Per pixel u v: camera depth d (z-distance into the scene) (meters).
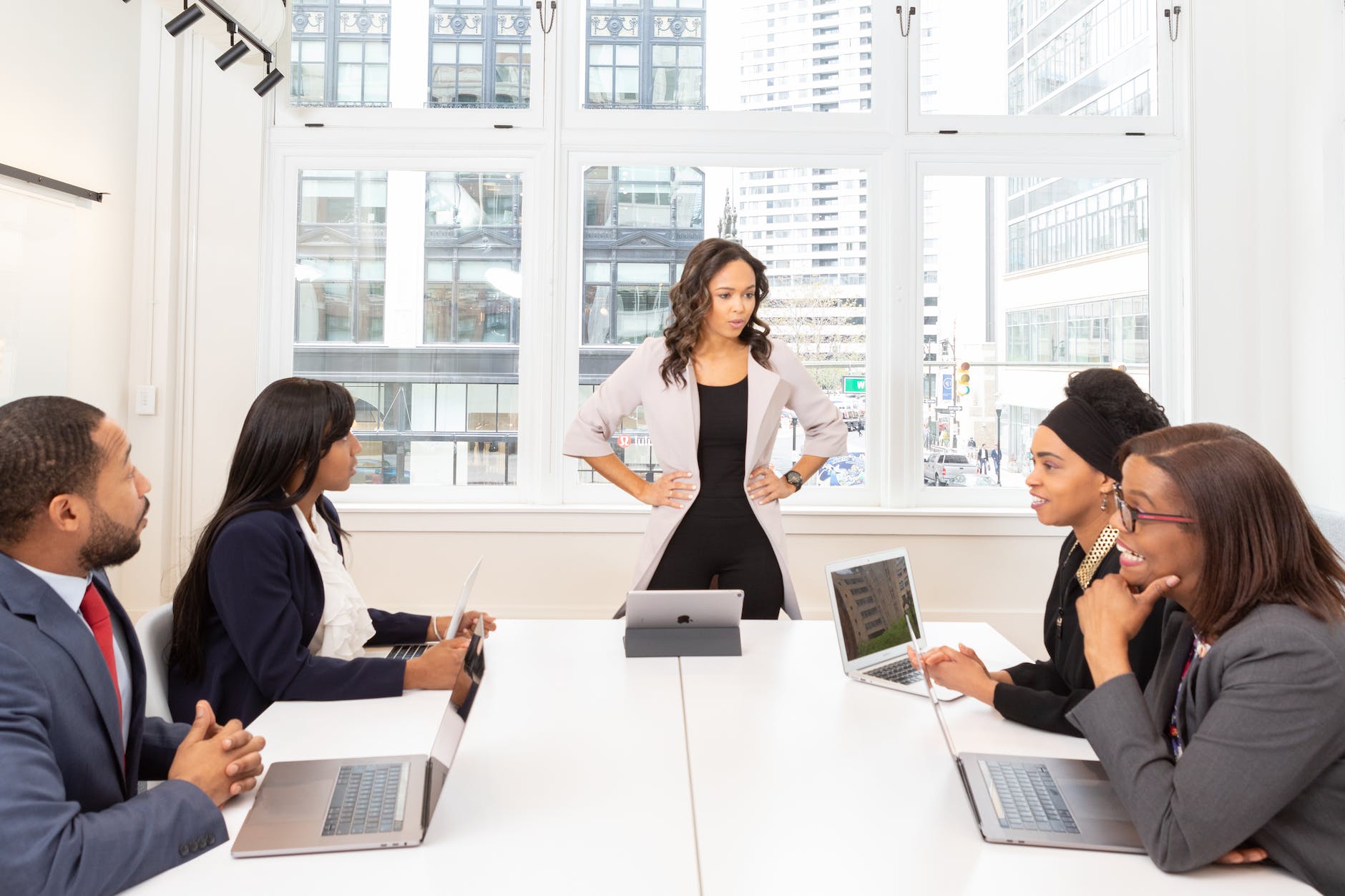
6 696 0.97
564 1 3.68
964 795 1.19
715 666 1.77
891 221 3.69
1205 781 0.97
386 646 1.97
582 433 2.66
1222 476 1.04
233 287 3.61
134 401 3.53
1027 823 1.09
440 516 3.60
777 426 2.55
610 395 2.64
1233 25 3.60
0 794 0.90
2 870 0.88
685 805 1.16
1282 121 3.53
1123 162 3.70
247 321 3.62
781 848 1.05
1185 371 3.66
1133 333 3.76
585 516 3.61
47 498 1.04
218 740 1.17
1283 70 3.52
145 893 0.94
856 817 1.13
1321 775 0.97
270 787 1.17
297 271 3.73
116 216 3.44
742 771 1.27
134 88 3.52
